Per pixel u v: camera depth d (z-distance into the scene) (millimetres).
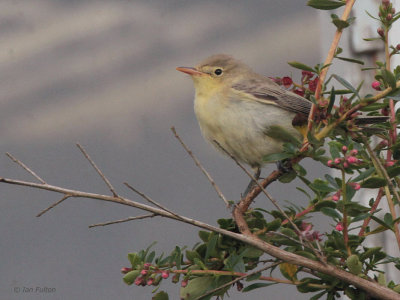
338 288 4879
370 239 8141
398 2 8180
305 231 4781
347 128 4785
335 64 8523
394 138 5168
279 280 4879
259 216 5410
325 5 5207
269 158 5074
